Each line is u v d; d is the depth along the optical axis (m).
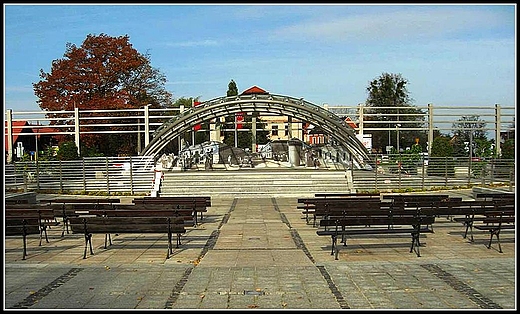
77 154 37.44
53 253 11.41
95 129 51.75
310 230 14.78
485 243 12.23
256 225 15.98
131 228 10.84
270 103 34.84
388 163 31.84
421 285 8.30
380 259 10.48
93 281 8.73
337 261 10.27
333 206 13.91
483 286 8.22
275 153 38.84
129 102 52.69
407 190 28.91
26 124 62.94
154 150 36.12
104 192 29.20
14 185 30.12
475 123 47.34
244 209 20.95
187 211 12.48
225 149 38.66
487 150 41.25
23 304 7.41
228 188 27.75
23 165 31.14
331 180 28.91
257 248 11.91
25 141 63.78
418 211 11.62
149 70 55.53
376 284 8.38
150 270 9.52
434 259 10.39
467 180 31.00
